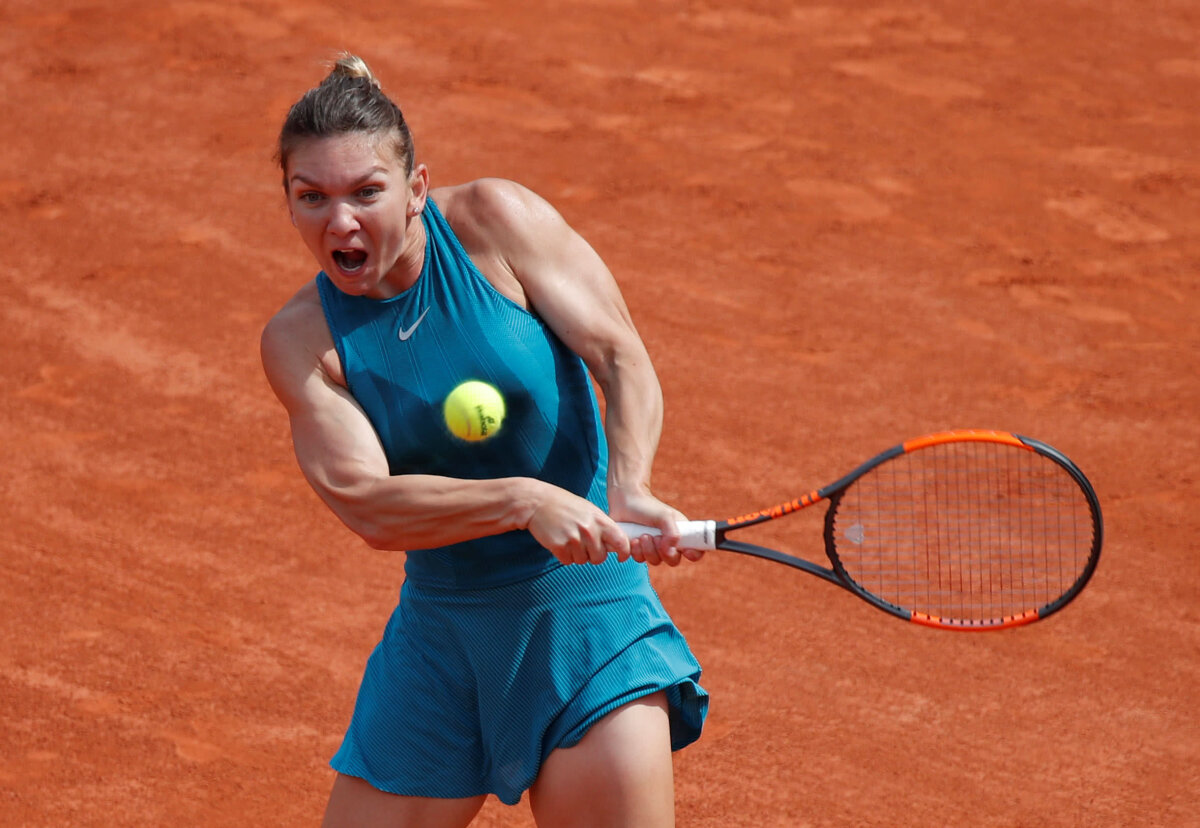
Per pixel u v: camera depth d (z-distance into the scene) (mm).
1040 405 29172
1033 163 41344
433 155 41812
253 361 31359
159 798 18750
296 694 20938
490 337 11711
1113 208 38719
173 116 44281
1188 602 22859
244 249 36562
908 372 30578
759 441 27891
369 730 12797
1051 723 20141
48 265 35562
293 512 25875
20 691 20891
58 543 24766
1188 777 19062
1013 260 35875
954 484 25688
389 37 50000
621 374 12125
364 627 22578
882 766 19297
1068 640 21922
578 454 12445
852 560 23500
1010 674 21172
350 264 11094
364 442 11570
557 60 48375
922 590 22375
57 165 41094
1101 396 29531
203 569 24062
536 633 12133
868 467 12219
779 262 35750
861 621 22438
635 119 44250
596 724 11945
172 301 33906
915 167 41094
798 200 39156
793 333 32312
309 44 49344
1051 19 52031
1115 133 43344
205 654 21844
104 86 46156
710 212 38438
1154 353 31391
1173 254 36250
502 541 12031
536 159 41625
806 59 48781
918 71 47812
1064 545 23547
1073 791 18812
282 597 23328
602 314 12148
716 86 46656
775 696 20750
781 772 19203
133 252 36312
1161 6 53031
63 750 19656
